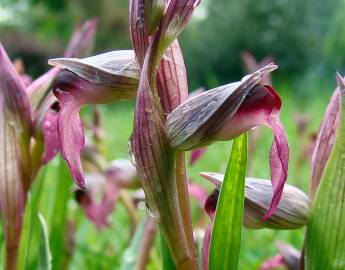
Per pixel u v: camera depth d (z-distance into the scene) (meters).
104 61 0.15
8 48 2.51
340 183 0.16
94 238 0.41
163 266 0.16
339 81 0.16
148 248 0.25
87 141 0.32
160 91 0.15
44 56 2.53
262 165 0.58
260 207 0.16
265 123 0.14
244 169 0.15
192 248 0.15
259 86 0.14
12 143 0.20
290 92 1.18
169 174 0.15
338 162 0.16
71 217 0.37
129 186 0.29
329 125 0.17
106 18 2.93
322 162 0.17
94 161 0.32
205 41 2.72
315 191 0.17
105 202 0.29
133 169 0.28
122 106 1.58
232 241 0.16
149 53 0.14
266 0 2.67
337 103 0.17
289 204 0.16
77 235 0.33
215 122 0.14
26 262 0.22
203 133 0.14
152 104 0.15
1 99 0.20
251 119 0.14
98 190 0.29
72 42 0.25
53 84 0.16
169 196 0.15
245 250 0.34
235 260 0.16
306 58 2.58
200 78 2.73
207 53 2.71
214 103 0.14
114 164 0.28
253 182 0.17
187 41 2.74
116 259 0.33
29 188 0.21
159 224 0.15
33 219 0.24
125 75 0.15
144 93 0.14
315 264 0.16
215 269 0.16
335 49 1.14
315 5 2.64
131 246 0.25
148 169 0.15
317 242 0.16
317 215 0.16
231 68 2.71
